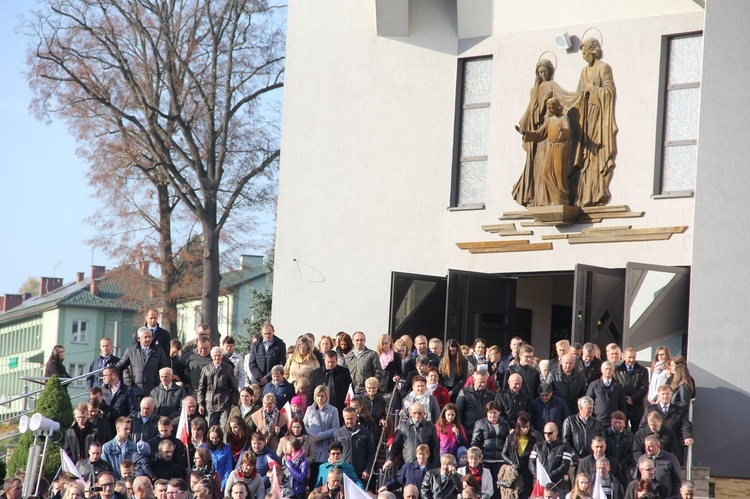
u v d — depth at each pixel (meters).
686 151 25.14
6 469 23.16
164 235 46.12
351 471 19.86
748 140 22.81
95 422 21.42
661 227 24.89
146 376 22.97
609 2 25.91
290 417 21.20
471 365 22.70
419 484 19.80
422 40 28.17
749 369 22.50
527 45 26.86
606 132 25.66
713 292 22.81
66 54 45.06
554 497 18.73
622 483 19.81
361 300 28.16
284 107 29.31
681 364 21.06
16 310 83.31
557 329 30.47
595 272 24.89
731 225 22.80
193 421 20.73
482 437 20.23
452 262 27.42
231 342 23.19
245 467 19.52
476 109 27.62
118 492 18.81
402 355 23.05
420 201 27.88
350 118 28.69
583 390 21.27
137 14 45.22
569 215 25.73
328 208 28.70
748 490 22.45
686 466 21.27
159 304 46.69
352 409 20.81
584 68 26.05
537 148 26.28
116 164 45.09
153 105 45.41
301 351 22.52
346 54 28.84
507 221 26.73
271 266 46.72
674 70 25.38
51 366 24.66
